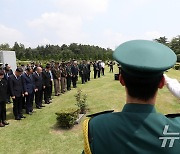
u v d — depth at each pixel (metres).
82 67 22.50
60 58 70.12
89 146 1.18
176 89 1.75
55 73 16.06
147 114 1.18
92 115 1.34
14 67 24.22
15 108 10.27
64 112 8.94
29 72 11.05
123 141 1.14
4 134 8.61
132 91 1.19
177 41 98.19
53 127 9.16
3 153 7.08
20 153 7.08
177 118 1.23
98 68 27.30
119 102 13.80
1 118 9.53
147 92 1.18
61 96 15.91
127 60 1.12
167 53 1.15
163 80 1.21
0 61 23.20
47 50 107.06
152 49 1.15
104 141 1.17
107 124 1.19
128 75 1.16
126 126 1.16
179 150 1.11
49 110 11.94
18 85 10.22
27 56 72.00
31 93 11.18
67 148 7.35
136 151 1.12
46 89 13.54
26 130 8.95
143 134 1.14
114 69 42.12
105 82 23.08
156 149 1.11
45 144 7.66
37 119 10.30
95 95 15.97
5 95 9.49
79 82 23.48
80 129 8.86
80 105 10.76
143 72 1.10
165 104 13.29
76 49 110.56
